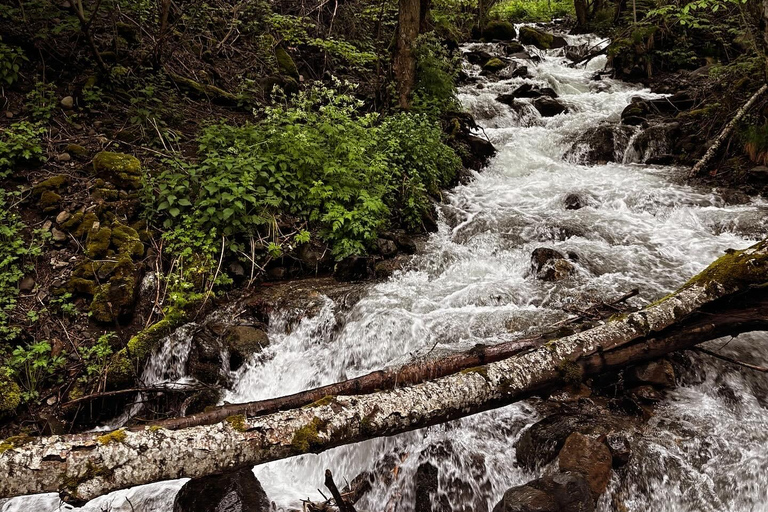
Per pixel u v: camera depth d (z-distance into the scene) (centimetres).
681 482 337
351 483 375
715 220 659
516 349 402
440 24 1450
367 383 384
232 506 320
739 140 789
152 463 292
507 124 1072
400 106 914
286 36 1025
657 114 1002
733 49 1152
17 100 677
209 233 587
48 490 277
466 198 789
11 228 542
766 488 331
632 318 390
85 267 531
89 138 673
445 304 530
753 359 422
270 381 485
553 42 1652
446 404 346
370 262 612
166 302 540
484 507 348
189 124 778
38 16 746
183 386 471
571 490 302
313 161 653
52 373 465
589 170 873
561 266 563
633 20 1327
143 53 825
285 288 586
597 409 390
